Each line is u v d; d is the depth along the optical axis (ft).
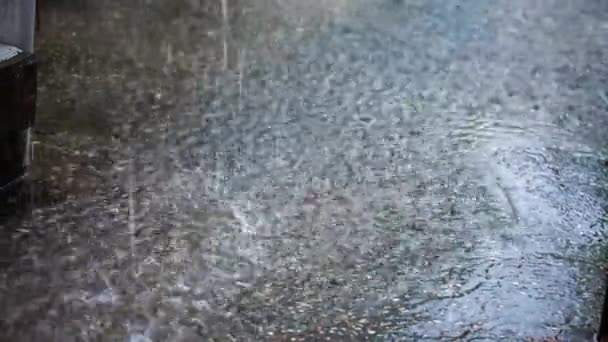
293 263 8.18
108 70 12.62
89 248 8.22
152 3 15.96
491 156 10.69
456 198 9.59
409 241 8.66
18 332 6.97
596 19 16.93
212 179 9.74
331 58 13.85
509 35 15.60
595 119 12.07
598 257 8.53
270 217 9.00
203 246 8.38
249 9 16.12
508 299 7.75
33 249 8.14
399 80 13.11
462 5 17.22
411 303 7.63
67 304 7.38
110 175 9.63
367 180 9.91
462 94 12.71
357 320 7.36
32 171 9.53
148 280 7.78
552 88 13.17
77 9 15.06
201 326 7.19
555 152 10.89
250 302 7.54
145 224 8.70
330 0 16.90
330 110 11.85
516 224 9.09
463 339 7.18
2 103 8.70
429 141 11.03
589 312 7.61
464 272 8.15
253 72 13.05
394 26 15.69
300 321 7.31
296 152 10.53
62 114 11.05
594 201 9.67
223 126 11.13
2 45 9.00
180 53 13.58
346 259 8.29
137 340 6.98
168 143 10.54
